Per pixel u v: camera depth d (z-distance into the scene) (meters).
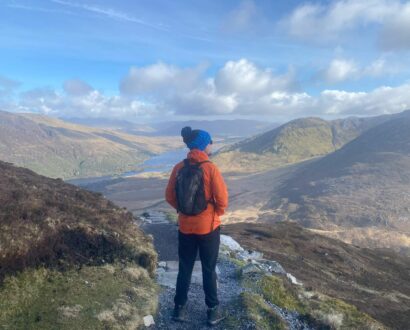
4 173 5.61
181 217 3.22
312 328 3.93
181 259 3.35
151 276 4.32
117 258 4.14
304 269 9.41
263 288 4.31
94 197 5.71
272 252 10.23
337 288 8.58
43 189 5.20
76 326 2.94
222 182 3.13
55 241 3.78
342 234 55.91
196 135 3.21
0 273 3.18
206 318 3.48
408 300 9.67
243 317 3.51
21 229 3.65
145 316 3.37
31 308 3.01
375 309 7.66
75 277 3.57
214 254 3.26
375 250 17.88
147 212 9.00
